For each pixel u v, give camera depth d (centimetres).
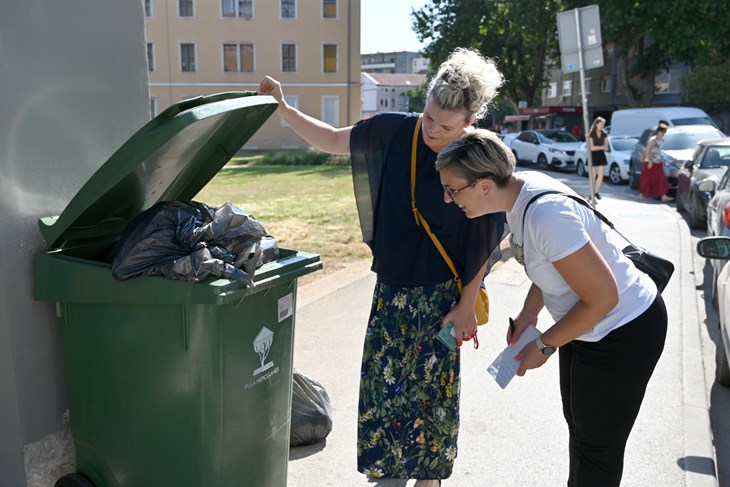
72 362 268
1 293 257
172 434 253
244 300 250
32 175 264
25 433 270
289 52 4609
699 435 397
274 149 4503
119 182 246
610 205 1385
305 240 953
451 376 296
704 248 450
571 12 1023
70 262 254
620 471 265
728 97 2900
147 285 238
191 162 287
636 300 247
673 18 2958
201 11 4525
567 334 241
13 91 256
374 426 303
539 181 245
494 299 662
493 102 292
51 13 269
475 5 4006
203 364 241
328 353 512
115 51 298
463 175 240
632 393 252
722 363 478
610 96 4531
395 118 291
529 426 406
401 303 295
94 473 277
